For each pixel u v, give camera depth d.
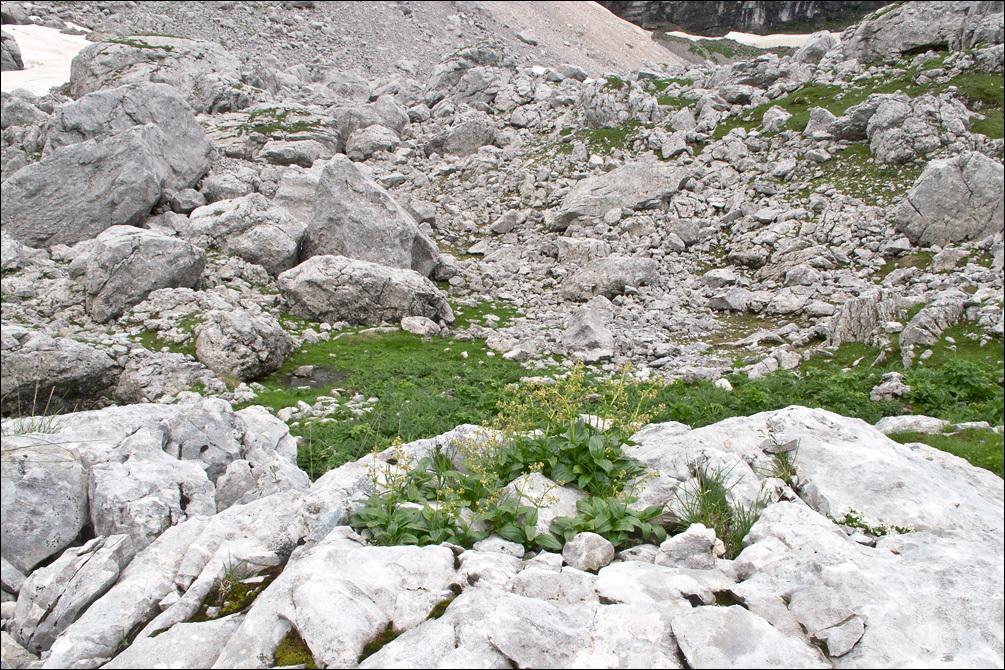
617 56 93.56
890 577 4.74
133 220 24.86
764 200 29.92
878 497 6.02
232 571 5.36
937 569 4.82
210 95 38.94
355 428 12.70
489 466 6.59
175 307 19.34
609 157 36.56
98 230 24.19
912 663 4.03
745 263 27.12
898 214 25.42
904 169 28.62
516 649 3.98
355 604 4.52
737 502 5.97
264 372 18.09
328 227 25.09
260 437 8.68
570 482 6.55
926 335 17.50
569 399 7.24
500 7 89.56
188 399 15.28
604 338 20.00
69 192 24.22
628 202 31.28
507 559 5.21
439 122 43.75
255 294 22.20
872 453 6.57
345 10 71.00
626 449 7.08
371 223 25.05
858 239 25.88
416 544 5.56
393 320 22.45
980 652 4.10
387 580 4.88
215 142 34.44
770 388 15.73
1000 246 22.61
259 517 6.14
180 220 25.08
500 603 4.34
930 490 6.14
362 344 20.56
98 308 19.39
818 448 6.77
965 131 28.52
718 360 18.80
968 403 14.65
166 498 6.51
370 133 40.88
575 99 42.56
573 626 4.31
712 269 27.41
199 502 6.79
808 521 5.46
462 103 45.62
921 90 32.38
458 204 35.28
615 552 5.55
